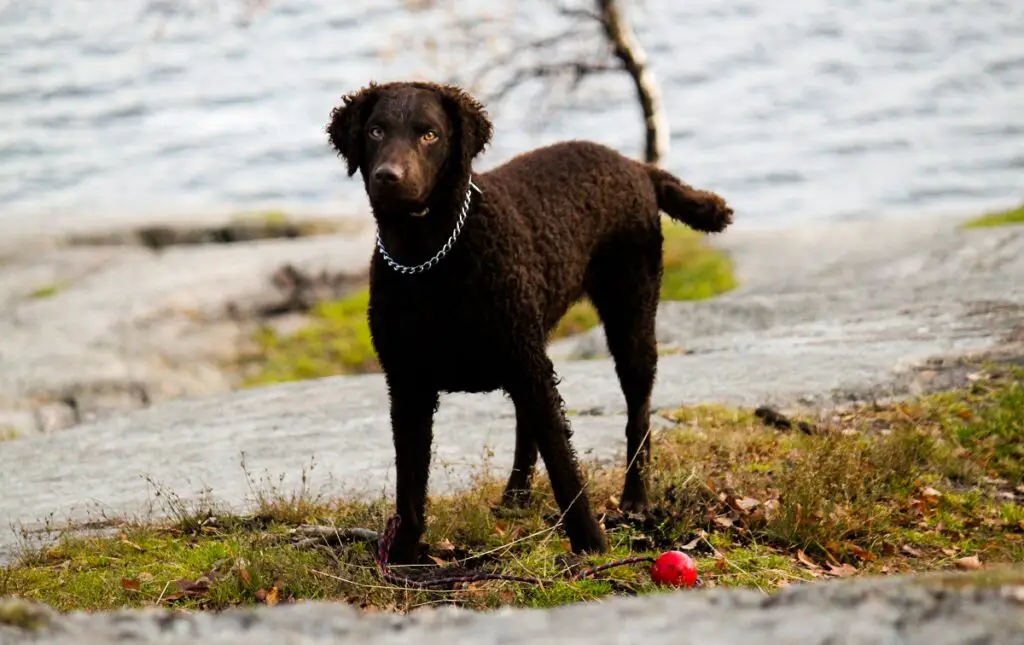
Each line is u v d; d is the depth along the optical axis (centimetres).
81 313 2081
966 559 759
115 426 1245
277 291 2188
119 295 2164
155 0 2658
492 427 1110
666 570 663
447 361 705
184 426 1222
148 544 824
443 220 674
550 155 795
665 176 888
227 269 2278
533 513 836
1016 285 1535
